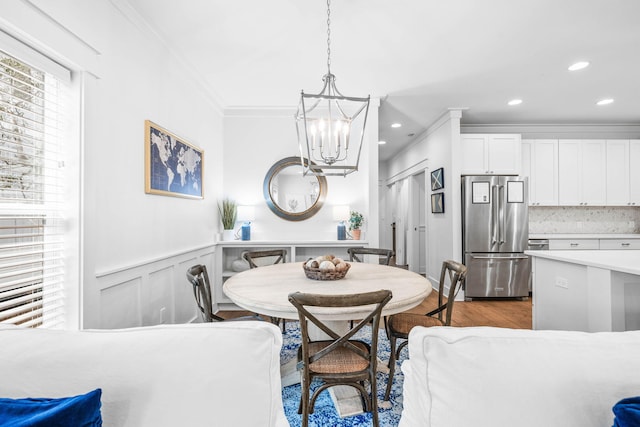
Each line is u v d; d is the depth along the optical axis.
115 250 1.87
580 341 0.77
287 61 2.73
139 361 0.78
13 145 1.36
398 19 2.15
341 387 1.94
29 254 1.38
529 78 3.11
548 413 0.68
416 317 2.11
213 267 3.56
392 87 3.32
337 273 1.98
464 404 0.71
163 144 2.41
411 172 5.83
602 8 2.05
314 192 3.94
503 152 4.20
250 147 3.95
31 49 1.38
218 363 0.79
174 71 2.63
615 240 4.27
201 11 2.03
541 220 4.71
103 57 1.77
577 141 4.44
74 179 1.59
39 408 0.65
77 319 1.58
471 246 4.05
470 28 2.26
